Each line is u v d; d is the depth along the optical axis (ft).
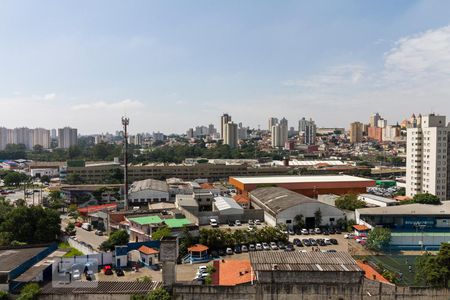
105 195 517.55
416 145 490.49
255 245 292.61
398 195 535.60
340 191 504.43
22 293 155.74
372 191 582.35
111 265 244.22
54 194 515.09
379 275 200.03
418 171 491.72
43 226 292.81
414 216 337.52
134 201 467.93
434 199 397.60
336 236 331.16
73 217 425.69
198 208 403.13
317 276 151.02
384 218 342.23
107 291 158.71
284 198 394.93
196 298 154.51
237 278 187.01
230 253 277.03
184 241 276.21
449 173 472.44
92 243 318.65
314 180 522.47
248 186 506.07
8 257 193.06
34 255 197.77
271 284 151.53
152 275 230.27
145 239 305.53
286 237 306.76
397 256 275.80
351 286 151.02
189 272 236.02
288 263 160.15
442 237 297.33
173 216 337.93
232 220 382.42
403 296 151.43
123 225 338.13
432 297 151.64
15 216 288.71
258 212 391.04
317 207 354.95
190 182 623.77
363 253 282.56
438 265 177.37
